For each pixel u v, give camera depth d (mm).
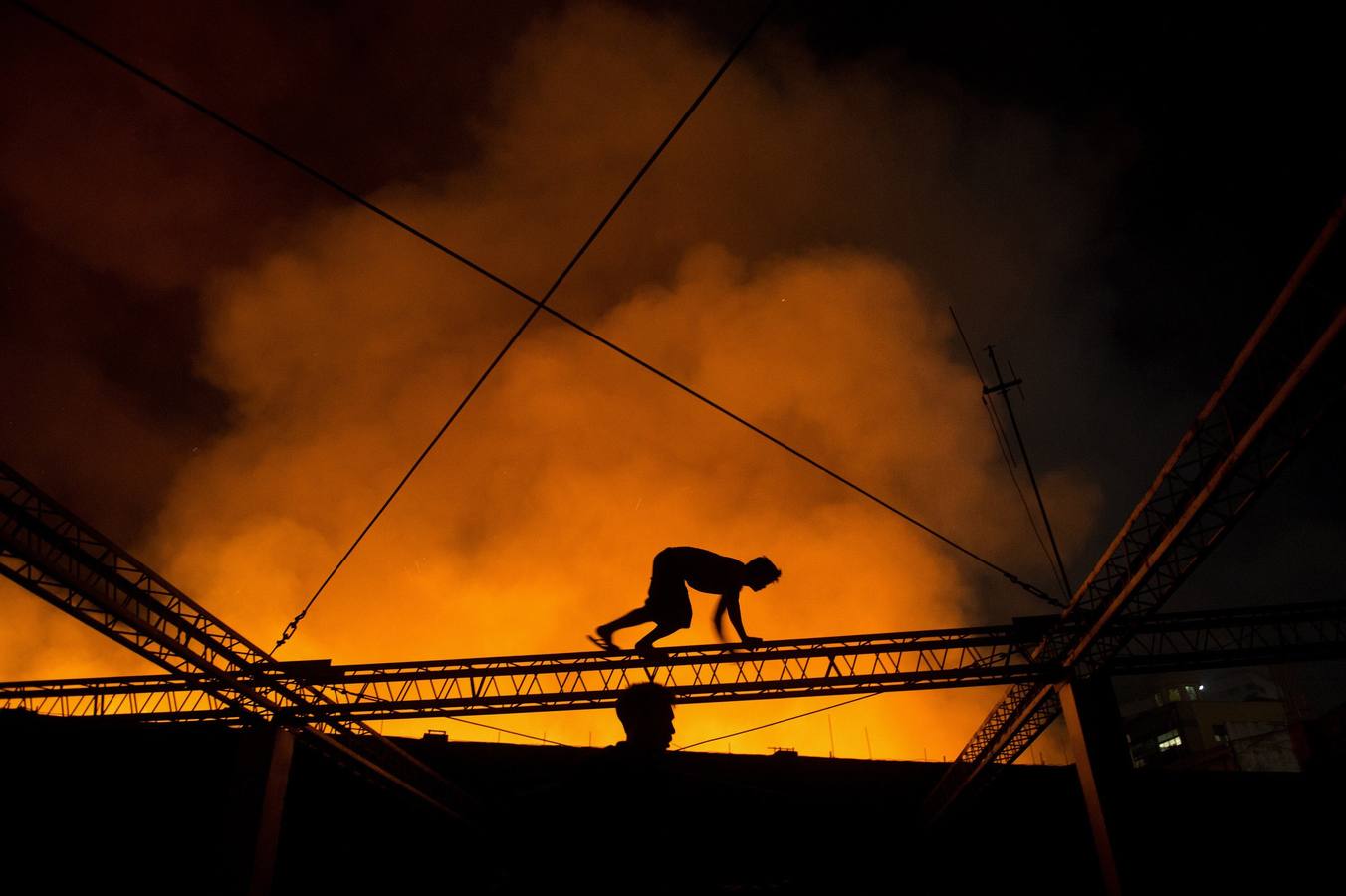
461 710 19219
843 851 26594
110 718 20250
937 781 27594
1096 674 18641
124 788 23297
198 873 22578
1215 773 26500
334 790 24734
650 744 3076
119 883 22328
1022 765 28031
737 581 9211
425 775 22688
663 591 9109
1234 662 18875
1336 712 27562
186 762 23719
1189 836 25703
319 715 19297
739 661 19094
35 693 20797
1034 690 19750
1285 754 44656
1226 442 12797
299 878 23500
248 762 18797
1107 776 17906
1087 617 17562
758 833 26328
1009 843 27031
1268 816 26000
